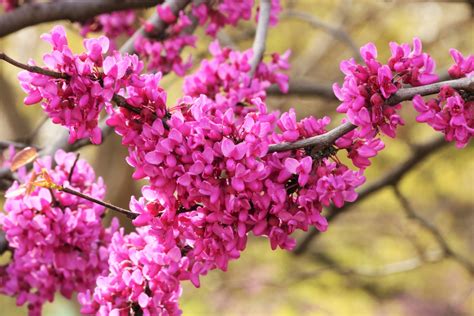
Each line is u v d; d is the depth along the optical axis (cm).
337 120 958
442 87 257
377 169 995
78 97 258
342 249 1107
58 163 358
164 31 441
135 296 292
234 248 268
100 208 345
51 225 329
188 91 376
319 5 1040
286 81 411
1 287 373
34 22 476
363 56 264
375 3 964
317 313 1086
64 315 944
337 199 267
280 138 271
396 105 267
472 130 254
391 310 1211
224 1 444
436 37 954
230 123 262
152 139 262
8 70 1010
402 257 1102
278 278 1063
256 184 256
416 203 1174
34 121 1077
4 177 431
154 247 291
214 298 1087
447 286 1267
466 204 1183
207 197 261
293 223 263
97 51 259
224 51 393
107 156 895
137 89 264
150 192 273
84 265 342
